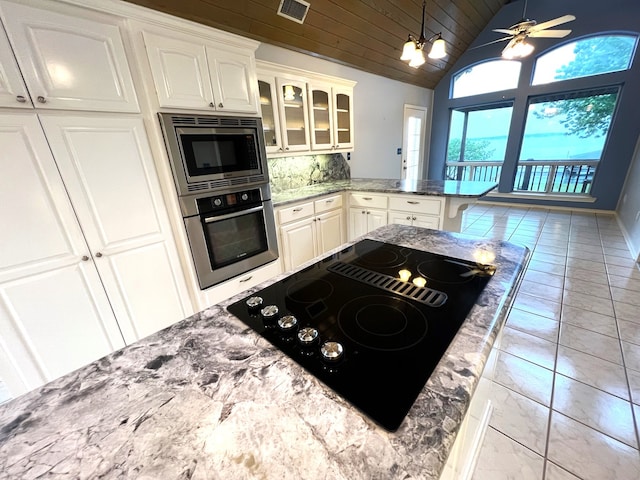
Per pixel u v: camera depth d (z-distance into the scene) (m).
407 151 5.39
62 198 1.37
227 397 0.50
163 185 1.72
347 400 0.48
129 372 0.58
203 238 1.93
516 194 5.28
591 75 4.21
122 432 0.45
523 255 1.06
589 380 1.56
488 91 5.17
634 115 4.03
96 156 1.44
